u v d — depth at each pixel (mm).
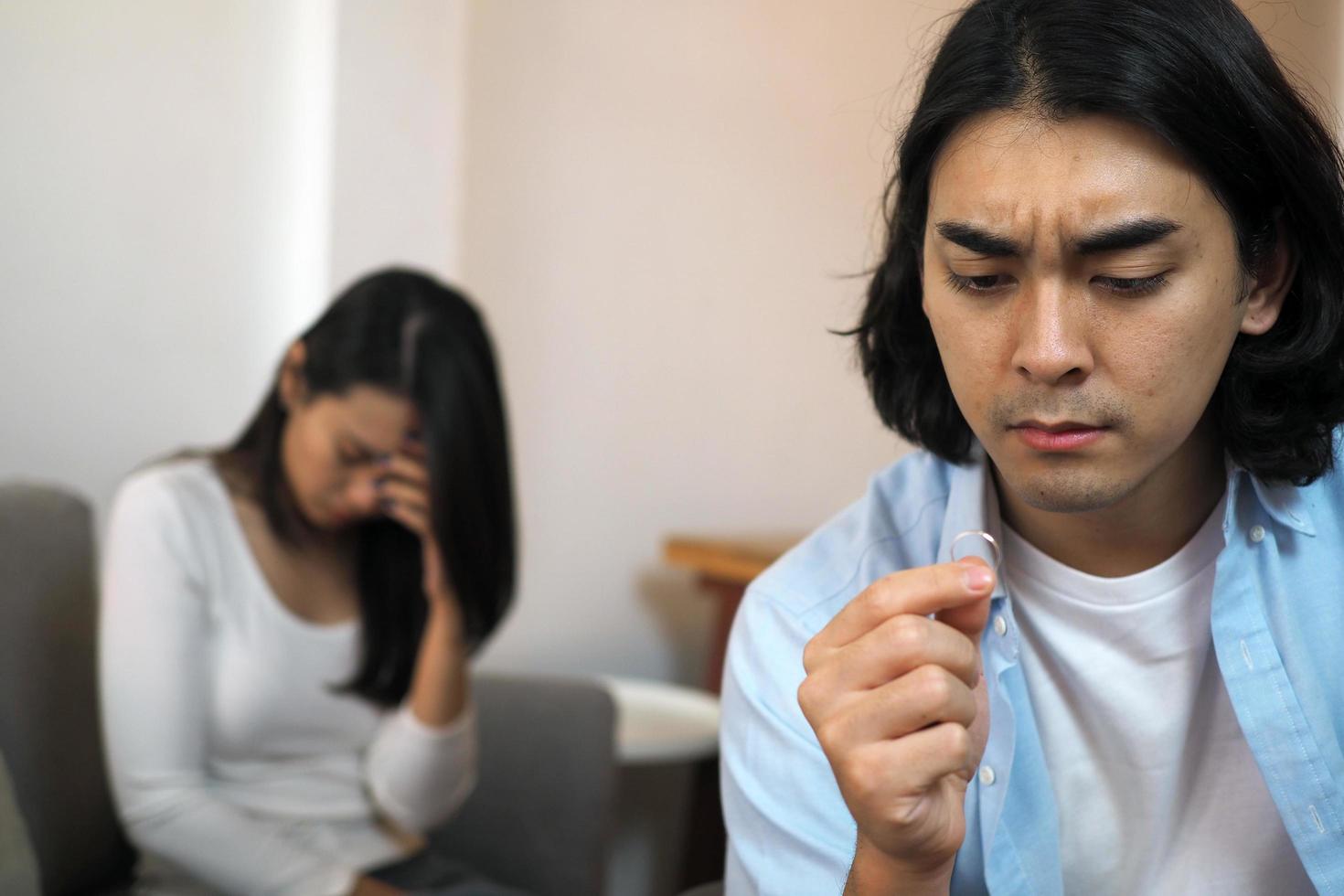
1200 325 781
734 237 2602
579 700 1864
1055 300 777
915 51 1093
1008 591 985
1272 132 801
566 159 2369
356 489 1553
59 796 1518
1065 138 770
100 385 1984
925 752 713
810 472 2762
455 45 2195
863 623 748
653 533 2551
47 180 1929
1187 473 917
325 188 2102
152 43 2000
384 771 1602
